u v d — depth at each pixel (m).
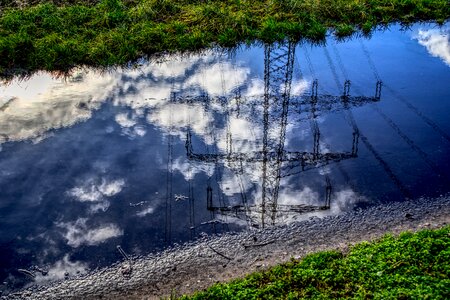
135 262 11.56
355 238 11.84
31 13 25.16
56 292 10.81
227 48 24.22
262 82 20.97
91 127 17.52
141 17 25.62
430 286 9.25
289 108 18.61
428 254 10.15
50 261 11.70
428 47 24.19
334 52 23.67
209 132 17.22
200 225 12.69
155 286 10.81
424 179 14.20
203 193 14.01
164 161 15.53
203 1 27.72
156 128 17.47
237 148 16.17
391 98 19.16
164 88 20.58
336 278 9.76
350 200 13.42
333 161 15.24
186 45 23.78
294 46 22.50
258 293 9.59
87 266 11.52
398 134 16.61
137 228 12.68
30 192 14.11
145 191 14.11
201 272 11.10
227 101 19.44
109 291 10.77
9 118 18.08
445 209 12.83
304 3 26.91
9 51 22.09
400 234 11.22
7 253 11.95
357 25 26.53
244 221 12.74
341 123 17.47
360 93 19.58
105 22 25.02
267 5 27.09
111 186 14.34
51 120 17.97
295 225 12.47
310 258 10.66
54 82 21.11
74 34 24.03
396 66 22.08
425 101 18.88
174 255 11.71
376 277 9.68
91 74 21.84
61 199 13.84
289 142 16.42
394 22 27.17
